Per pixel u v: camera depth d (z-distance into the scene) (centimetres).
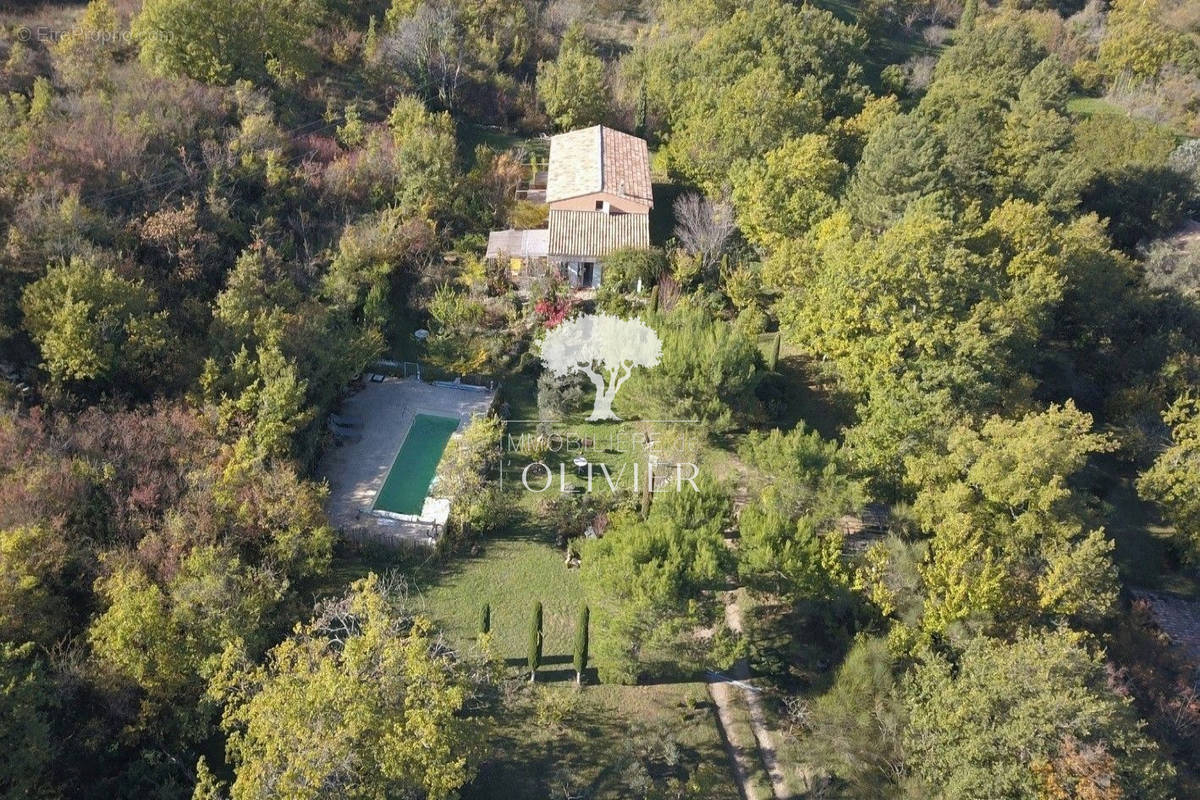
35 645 3294
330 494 4538
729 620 4209
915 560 3950
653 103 7731
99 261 4619
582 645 3766
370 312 5353
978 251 5903
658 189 7181
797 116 6869
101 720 3222
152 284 4878
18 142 5078
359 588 3975
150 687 3241
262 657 3541
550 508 4600
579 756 3578
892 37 11056
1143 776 3203
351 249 5547
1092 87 10650
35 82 5697
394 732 2888
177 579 3431
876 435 4666
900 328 4862
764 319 5909
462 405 5247
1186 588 5034
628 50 9169
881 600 3834
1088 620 4212
